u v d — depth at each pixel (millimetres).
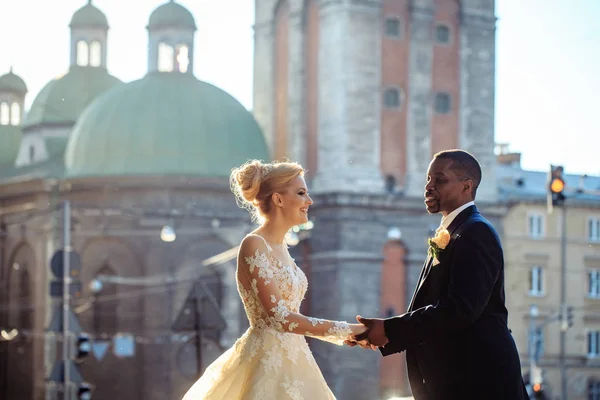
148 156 69938
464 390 7230
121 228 67875
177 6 74125
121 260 68000
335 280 69250
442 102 72812
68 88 80750
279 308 7961
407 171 71500
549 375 71562
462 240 7316
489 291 7195
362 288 69250
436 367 7324
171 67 73938
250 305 8086
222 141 71188
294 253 71562
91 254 68250
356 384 68000
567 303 72562
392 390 68750
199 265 67938
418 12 71875
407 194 70812
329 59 70750
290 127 73000
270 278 8023
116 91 73125
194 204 68312
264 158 72438
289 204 8195
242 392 8062
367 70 70500
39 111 80125
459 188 7504
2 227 73125
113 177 68125
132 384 67812
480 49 73750
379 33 71000
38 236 70562
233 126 72062
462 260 7254
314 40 72125
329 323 7777
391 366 68875
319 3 71562
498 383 7195
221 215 68500
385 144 71188
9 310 72750
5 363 73375
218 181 68438
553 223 72875
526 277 72062
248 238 8125
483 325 7266
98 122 71250
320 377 8180
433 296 7406
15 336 70562
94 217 68312
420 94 71938
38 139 79625
